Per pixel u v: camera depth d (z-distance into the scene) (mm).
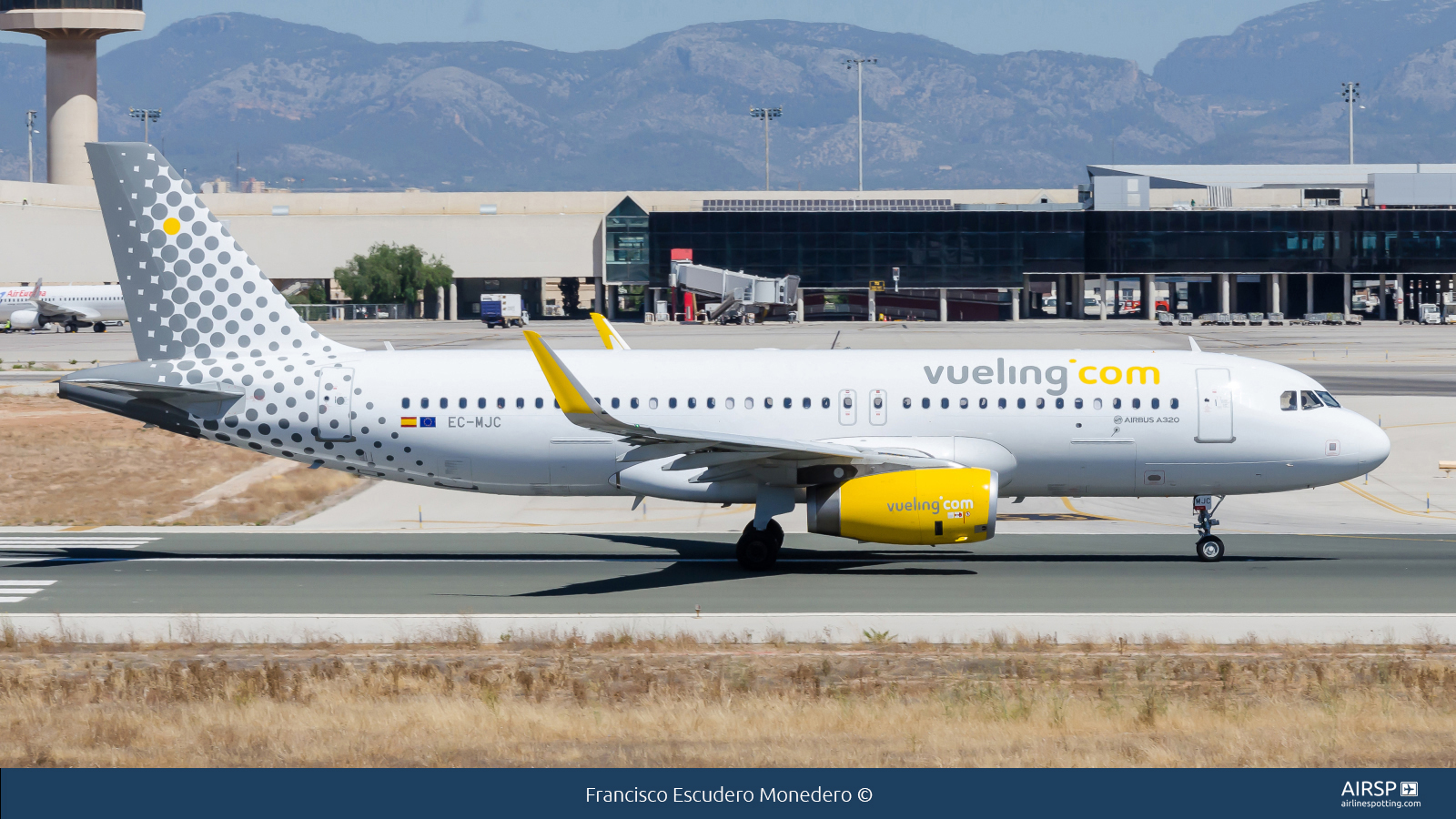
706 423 87875
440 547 96438
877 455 83125
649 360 90125
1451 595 77438
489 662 62406
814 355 90500
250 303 90000
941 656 63312
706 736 49531
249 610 74500
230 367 89375
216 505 117250
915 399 87500
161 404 89188
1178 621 70875
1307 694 56375
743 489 85938
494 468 89188
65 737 49844
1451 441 147375
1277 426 87000
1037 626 69688
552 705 54906
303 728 50625
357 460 89750
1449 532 102750
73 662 62531
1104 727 50969
